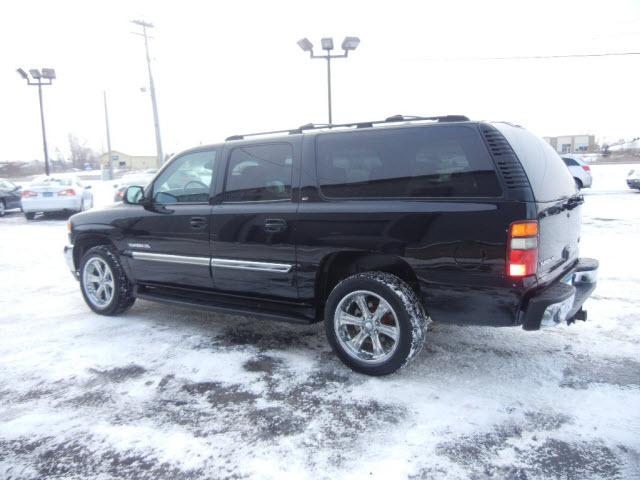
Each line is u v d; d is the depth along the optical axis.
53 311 5.73
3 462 2.85
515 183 3.18
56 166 87.94
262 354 4.28
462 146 3.36
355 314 3.95
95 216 5.39
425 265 3.45
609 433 2.95
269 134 4.41
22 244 10.90
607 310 5.13
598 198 17.70
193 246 4.61
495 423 3.09
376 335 3.72
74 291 6.66
